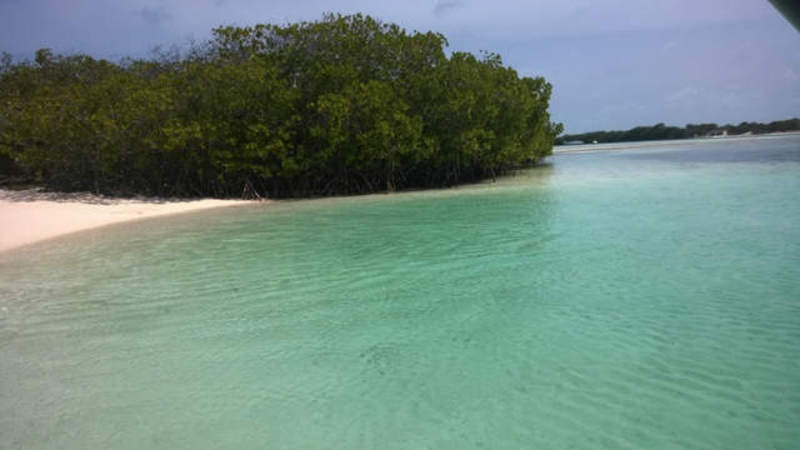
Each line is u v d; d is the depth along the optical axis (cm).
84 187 2509
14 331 684
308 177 2503
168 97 2252
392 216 1603
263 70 2278
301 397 490
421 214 1631
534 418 435
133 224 1584
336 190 2525
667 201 1630
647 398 457
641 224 1258
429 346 592
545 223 1340
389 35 2531
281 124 2331
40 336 664
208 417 461
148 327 682
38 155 2347
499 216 1502
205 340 633
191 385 521
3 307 784
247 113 2298
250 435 430
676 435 401
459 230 1295
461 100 2489
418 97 2509
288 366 555
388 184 2516
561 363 533
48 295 839
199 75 2317
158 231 1443
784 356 523
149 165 2362
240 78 2258
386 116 2317
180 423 453
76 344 634
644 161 3838
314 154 2348
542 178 2833
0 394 516
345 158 2383
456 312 697
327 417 453
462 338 610
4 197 2255
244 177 2372
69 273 979
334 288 826
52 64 3003
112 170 2373
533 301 728
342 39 2438
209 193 2425
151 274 951
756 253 932
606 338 589
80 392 515
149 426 450
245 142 2338
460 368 534
